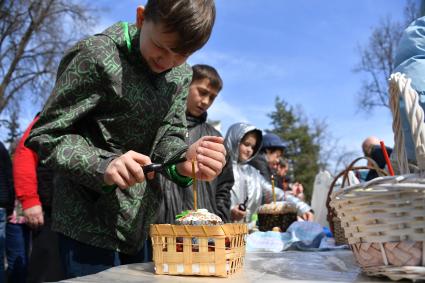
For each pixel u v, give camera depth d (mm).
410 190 815
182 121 1423
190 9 1058
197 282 857
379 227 866
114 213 1267
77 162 1071
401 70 1304
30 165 2430
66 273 1287
